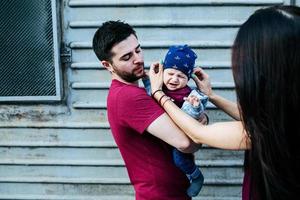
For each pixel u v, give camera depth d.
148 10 2.40
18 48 2.46
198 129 1.43
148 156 1.79
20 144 2.60
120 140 1.81
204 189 2.58
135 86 1.77
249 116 1.16
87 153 2.59
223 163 2.54
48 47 2.45
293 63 1.08
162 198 1.82
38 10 2.41
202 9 2.38
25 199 2.66
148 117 1.67
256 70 1.12
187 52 1.69
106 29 1.77
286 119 1.11
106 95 2.51
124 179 2.60
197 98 1.58
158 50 2.44
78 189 2.63
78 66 2.47
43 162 2.61
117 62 1.77
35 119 2.57
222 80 2.45
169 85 1.70
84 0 2.40
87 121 2.55
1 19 2.43
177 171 1.82
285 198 1.16
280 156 1.14
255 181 1.22
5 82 2.50
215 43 2.41
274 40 1.09
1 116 2.58
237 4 2.37
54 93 2.50
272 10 1.14
